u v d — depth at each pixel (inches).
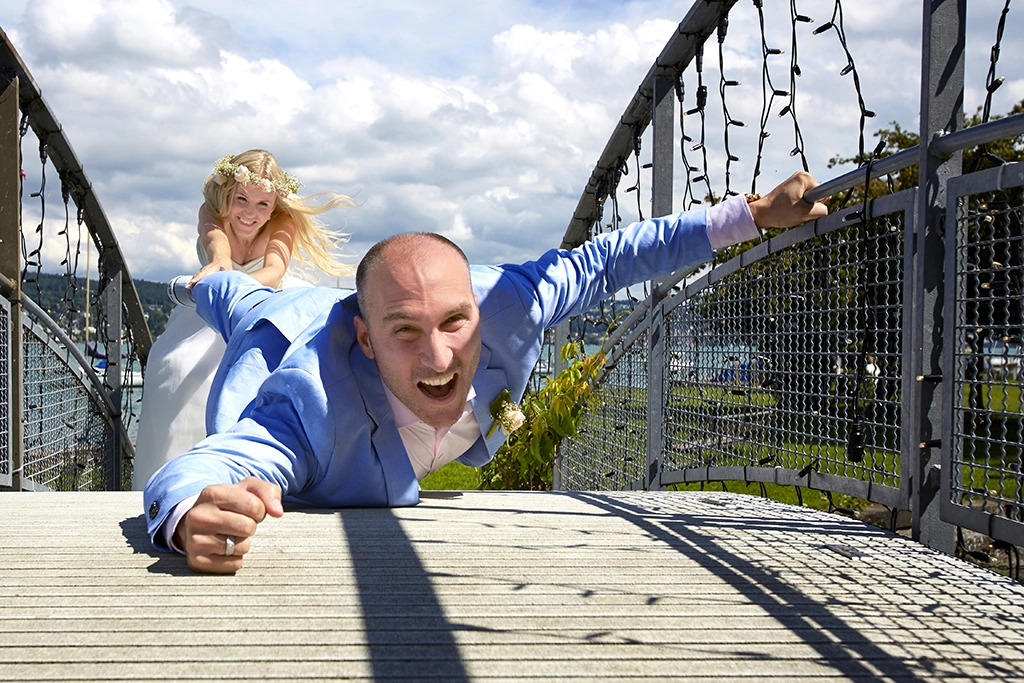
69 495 117.8
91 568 71.6
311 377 103.2
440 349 101.4
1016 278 79.0
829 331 110.5
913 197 93.0
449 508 108.0
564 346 246.1
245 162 218.1
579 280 130.6
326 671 49.7
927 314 89.5
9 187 180.5
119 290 291.6
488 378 119.6
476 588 67.0
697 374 157.0
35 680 48.2
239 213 219.1
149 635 55.4
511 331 119.9
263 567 72.6
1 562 73.5
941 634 58.5
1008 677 51.0
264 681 48.3
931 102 89.4
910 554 83.6
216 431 112.8
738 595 66.8
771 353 126.9
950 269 85.5
